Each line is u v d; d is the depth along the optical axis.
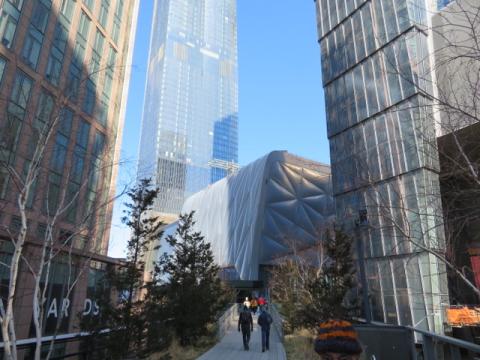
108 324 12.00
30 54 22.62
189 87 161.62
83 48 28.09
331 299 14.60
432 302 19.86
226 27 186.88
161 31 173.88
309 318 15.77
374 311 23.17
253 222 62.25
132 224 14.37
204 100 163.88
